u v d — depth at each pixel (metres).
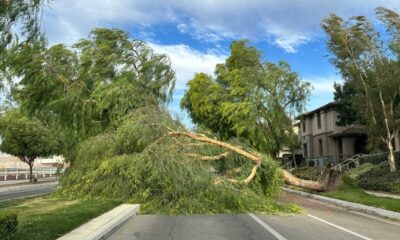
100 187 19.73
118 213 15.75
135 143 20.66
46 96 28.14
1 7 8.80
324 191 26.92
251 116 35.25
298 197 26.77
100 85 26.97
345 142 53.00
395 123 31.64
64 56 29.12
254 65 40.41
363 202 21.19
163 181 17.88
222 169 21.64
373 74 31.69
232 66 41.34
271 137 37.00
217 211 17.53
